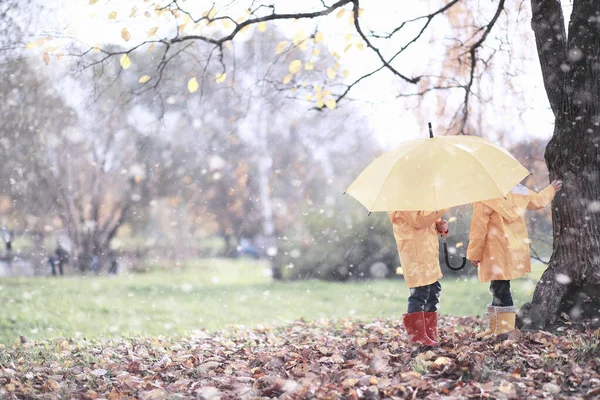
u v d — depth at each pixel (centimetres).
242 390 465
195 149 2603
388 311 1112
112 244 2583
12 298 1259
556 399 394
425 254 537
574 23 570
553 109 598
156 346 711
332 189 2464
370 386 436
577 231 570
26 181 2058
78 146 2145
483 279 549
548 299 575
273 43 1060
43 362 607
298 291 1477
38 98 1499
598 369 436
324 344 627
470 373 452
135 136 2334
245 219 3247
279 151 2998
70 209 2245
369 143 1677
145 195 2500
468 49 859
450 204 466
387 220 1708
